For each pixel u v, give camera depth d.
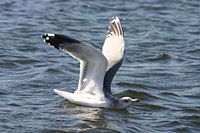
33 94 16.05
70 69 19.03
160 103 16.14
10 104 15.00
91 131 13.38
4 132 12.99
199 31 26.03
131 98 15.45
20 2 28.97
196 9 30.52
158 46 23.17
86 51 13.94
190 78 18.84
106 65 14.27
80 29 25.03
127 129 13.73
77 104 15.03
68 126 13.61
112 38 15.55
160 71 19.55
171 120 14.70
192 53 22.55
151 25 26.55
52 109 14.78
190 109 15.66
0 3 28.33
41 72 18.31
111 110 14.98
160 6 30.44
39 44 22.09
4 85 16.62
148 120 14.63
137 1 31.34
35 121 13.84
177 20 27.88
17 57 19.91
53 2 29.69
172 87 17.77
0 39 22.20
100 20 26.89
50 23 25.61
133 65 20.31
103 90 14.98
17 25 24.72
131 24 26.47
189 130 14.12
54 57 20.53
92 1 30.45
